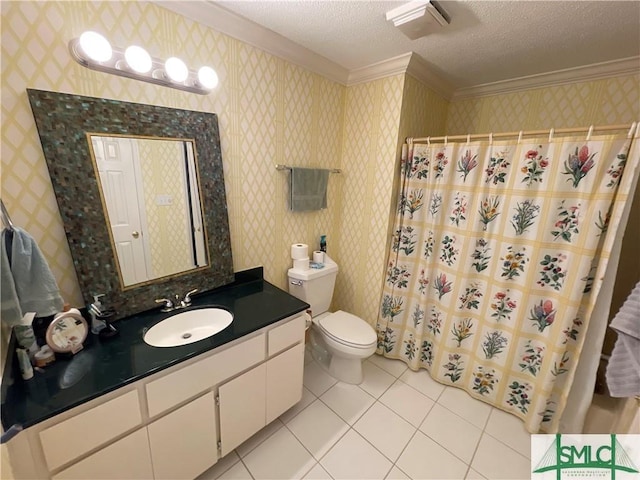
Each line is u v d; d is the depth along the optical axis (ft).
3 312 2.76
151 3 3.93
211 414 4.11
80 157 3.66
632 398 4.08
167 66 3.99
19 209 3.38
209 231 5.13
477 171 5.52
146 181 4.29
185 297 4.95
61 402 2.80
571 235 4.74
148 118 4.15
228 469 4.65
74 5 3.39
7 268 2.75
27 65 3.21
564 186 4.71
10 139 3.22
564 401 5.13
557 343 4.96
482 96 7.18
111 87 3.81
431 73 6.46
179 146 4.53
